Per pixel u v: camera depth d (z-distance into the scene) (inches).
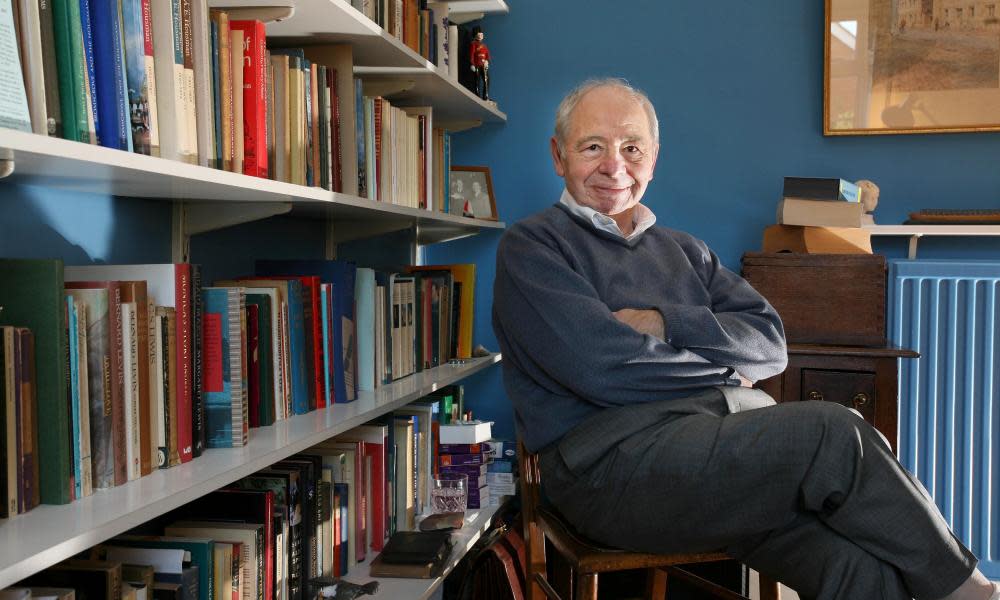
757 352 63.7
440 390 103.3
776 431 51.0
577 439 59.4
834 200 93.3
